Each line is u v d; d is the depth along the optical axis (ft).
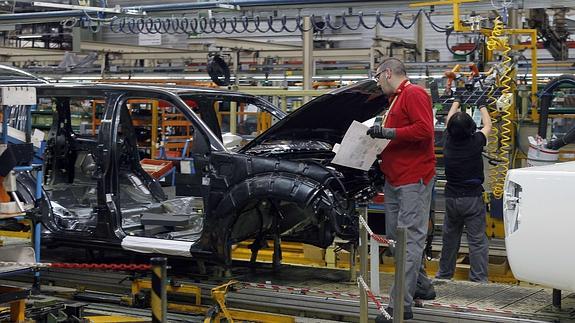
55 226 22.77
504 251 27.48
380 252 28.58
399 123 17.98
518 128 29.55
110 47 47.98
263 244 24.22
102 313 20.59
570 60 38.60
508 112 27.12
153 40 57.06
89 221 23.00
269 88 40.50
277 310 20.18
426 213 18.42
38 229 20.22
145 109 44.83
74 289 22.74
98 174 22.02
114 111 22.48
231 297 20.56
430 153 18.31
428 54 49.83
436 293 20.35
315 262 29.50
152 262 13.51
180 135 45.60
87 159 26.27
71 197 25.88
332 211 19.08
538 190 16.08
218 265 21.83
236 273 23.61
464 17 35.24
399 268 14.87
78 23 36.32
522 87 31.07
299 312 19.88
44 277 23.70
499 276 27.40
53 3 34.81
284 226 22.39
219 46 43.21
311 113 21.17
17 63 54.34
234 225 20.83
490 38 27.48
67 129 26.55
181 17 34.53
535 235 16.16
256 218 21.79
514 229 16.63
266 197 19.58
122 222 23.39
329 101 20.48
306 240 23.27
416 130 17.53
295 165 19.67
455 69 27.96
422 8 29.37
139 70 46.06
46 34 50.26
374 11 30.12
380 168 19.77
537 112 29.09
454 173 23.79
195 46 51.44
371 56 39.91
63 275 23.43
